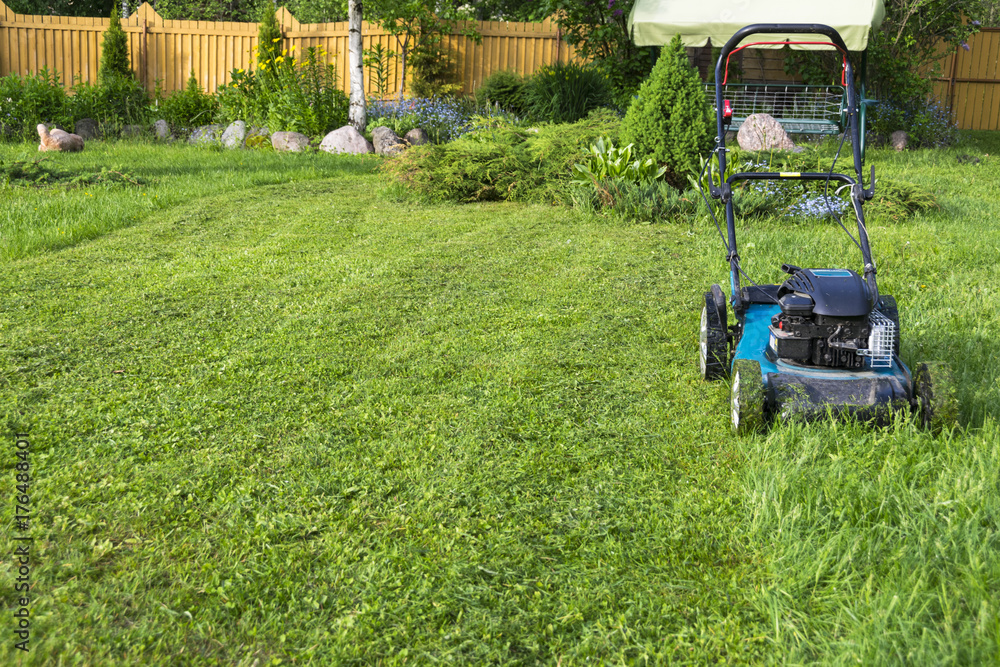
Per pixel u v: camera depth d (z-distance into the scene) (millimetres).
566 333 5562
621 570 2914
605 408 4320
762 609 2658
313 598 2742
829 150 13906
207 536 3092
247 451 3771
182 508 3268
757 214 9359
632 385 4660
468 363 5000
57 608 2645
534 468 3641
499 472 3609
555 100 16297
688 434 3980
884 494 3180
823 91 17422
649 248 7984
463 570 2904
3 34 19734
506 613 2701
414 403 4363
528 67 19484
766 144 13875
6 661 2393
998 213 9617
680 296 6410
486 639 2570
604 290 6570
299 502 3330
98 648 2473
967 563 2797
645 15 14664
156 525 3158
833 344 3783
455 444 3871
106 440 3854
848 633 2537
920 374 3781
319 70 17188
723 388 4578
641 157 10375
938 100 18922
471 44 19344
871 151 14914
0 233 7918
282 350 5160
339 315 5875
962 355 4871
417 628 2621
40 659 2414
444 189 10547
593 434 4008
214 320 5727
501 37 19344
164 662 2441
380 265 7223
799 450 3604
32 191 10250
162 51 20078
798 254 7477
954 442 3609
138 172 11891
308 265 7238
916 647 2391
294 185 11344
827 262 7211
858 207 4500
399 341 5367
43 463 3604
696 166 10180
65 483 3434
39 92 16922
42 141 14422
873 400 3711
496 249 7949
